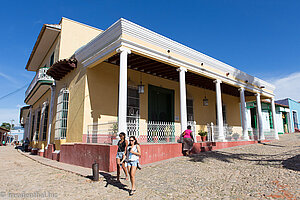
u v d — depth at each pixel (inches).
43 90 556.4
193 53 393.1
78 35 521.0
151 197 170.1
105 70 386.6
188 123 387.9
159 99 473.1
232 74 485.1
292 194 150.6
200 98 552.7
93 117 357.4
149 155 301.6
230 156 325.7
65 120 416.2
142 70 426.6
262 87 569.9
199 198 162.6
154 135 335.3
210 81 494.6
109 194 182.4
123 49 297.3
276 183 178.4
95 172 227.0
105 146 273.6
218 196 164.2
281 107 829.2
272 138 566.3
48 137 485.7
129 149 191.0
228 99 644.1
